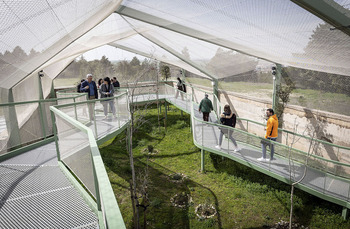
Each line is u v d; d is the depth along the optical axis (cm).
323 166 666
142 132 1342
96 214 282
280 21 477
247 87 1198
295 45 572
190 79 1852
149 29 980
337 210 671
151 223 654
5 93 629
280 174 686
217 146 863
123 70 1543
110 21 900
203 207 700
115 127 806
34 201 317
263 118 1115
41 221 273
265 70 1072
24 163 459
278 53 695
